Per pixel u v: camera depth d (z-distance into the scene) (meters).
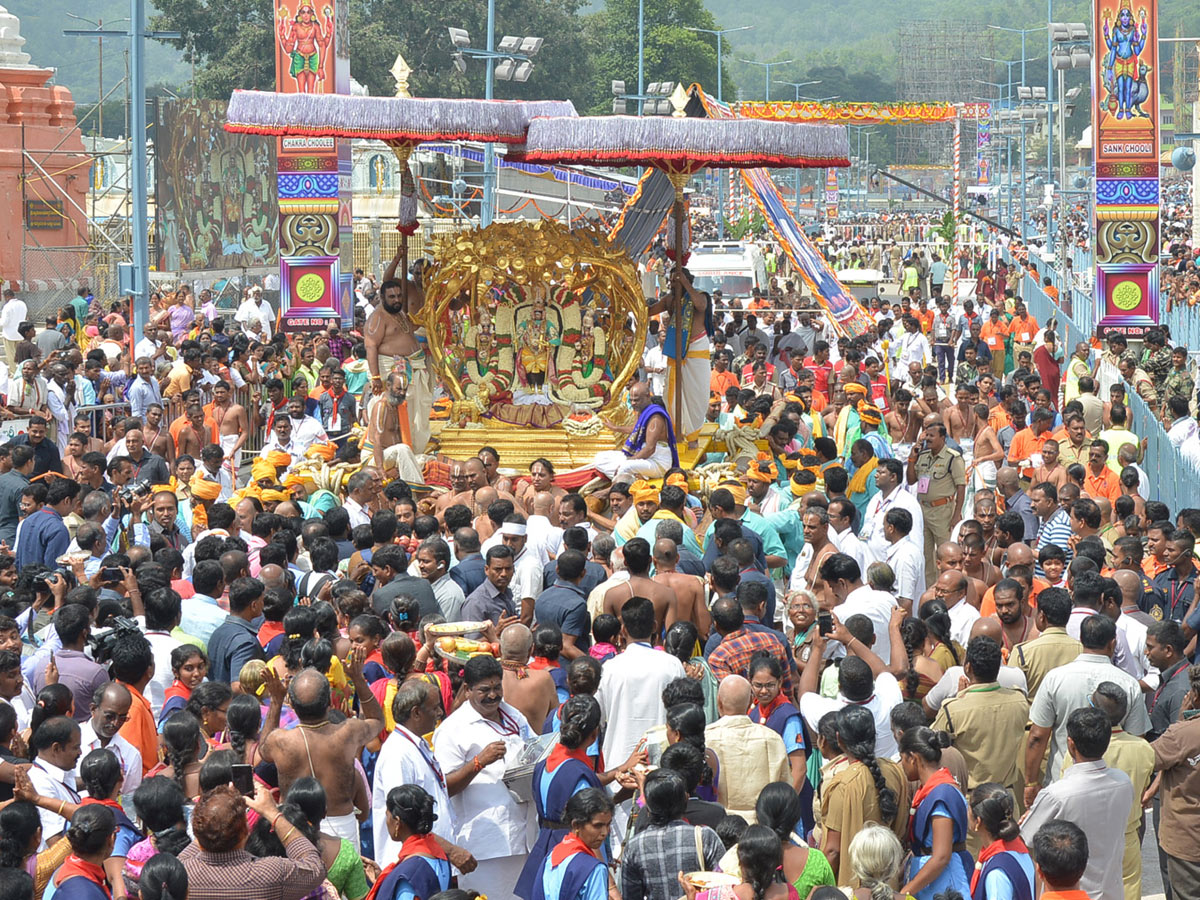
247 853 7.65
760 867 7.27
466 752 9.52
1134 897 9.65
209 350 24.61
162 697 10.98
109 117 131.50
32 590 12.45
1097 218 29.61
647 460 18.36
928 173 170.38
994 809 8.17
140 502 14.79
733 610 10.73
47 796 8.61
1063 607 11.05
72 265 43.41
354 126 18.84
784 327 29.58
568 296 20.41
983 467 19.81
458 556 13.39
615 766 10.24
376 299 33.91
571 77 107.75
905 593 13.95
